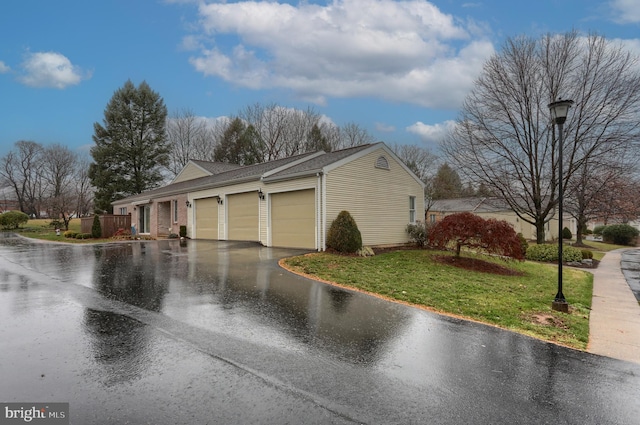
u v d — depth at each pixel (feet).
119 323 15.90
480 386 11.31
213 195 58.44
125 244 53.62
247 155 129.18
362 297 22.12
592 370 12.99
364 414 9.41
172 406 9.38
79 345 13.29
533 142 54.34
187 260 35.19
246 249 44.14
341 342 14.62
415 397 10.43
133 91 121.70
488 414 9.70
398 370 12.22
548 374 12.46
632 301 27.09
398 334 15.87
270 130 134.51
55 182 161.17
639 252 81.10
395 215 50.52
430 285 26.55
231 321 16.56
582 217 64.95
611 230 114.01
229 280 25.76
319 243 41.37
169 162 129.49
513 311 20.93
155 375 11.08
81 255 39.88
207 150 138.31
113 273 28.19
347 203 43.78
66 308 18.13
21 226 113.91
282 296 21.61
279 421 8.88
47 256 39.27
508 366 12.99
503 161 55.11
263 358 12.67
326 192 41.32
